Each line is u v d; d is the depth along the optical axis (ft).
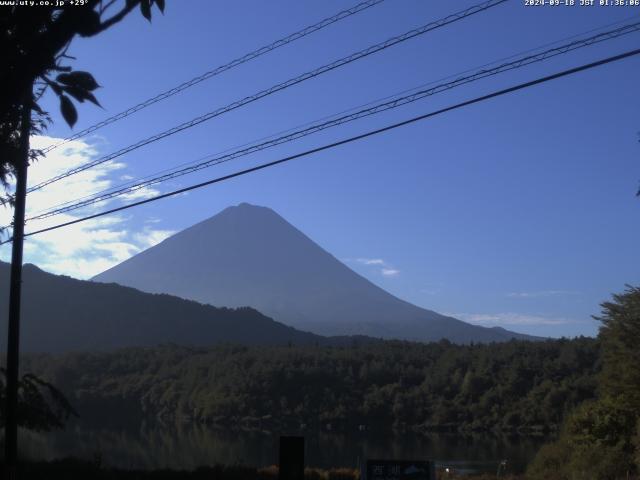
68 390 337.52
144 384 351.05
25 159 30.63
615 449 102.42
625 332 112.88
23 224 50.29
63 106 15.97
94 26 15.10
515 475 129.59
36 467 82.43
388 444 239.71
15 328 49.96
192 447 224.94
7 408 49.11
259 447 226.99
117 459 183.11
